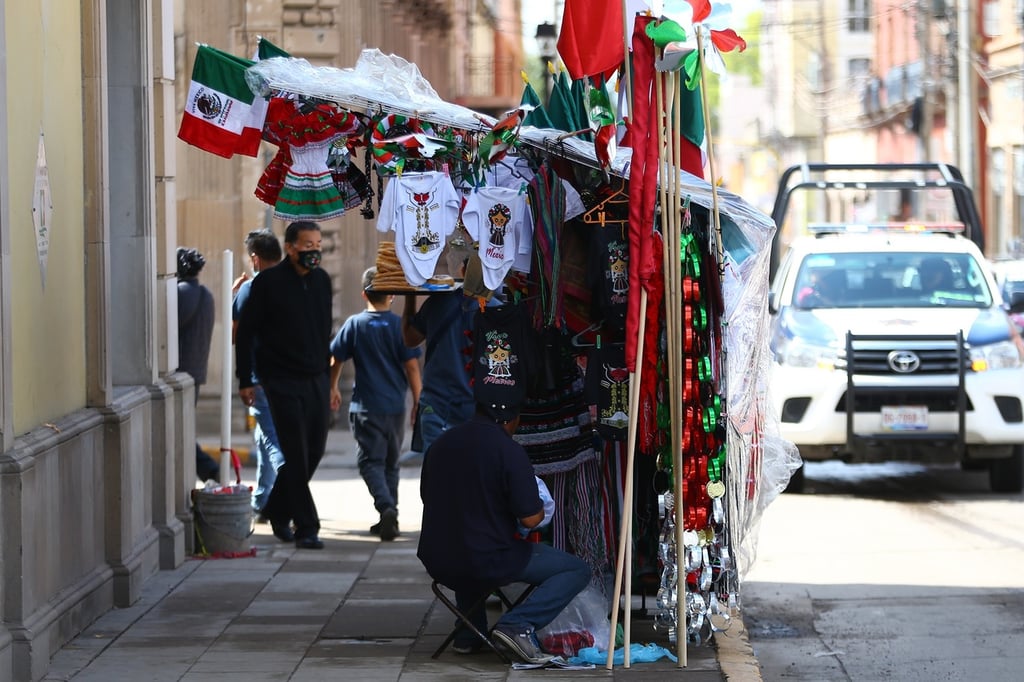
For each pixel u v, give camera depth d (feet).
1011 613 37.65
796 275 60.90
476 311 34.35
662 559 31.22
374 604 37.42
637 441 31.50
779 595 40.14
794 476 57.98
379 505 47.55
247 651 32.42
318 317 45.47
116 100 40.09
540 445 32.81
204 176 81.20
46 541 31.14
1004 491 57.77
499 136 29.94
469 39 156.15
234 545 43.93
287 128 32.01
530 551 30.63
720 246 30.22
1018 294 58.80
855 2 214.28
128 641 33.24
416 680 29.84
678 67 29.12
